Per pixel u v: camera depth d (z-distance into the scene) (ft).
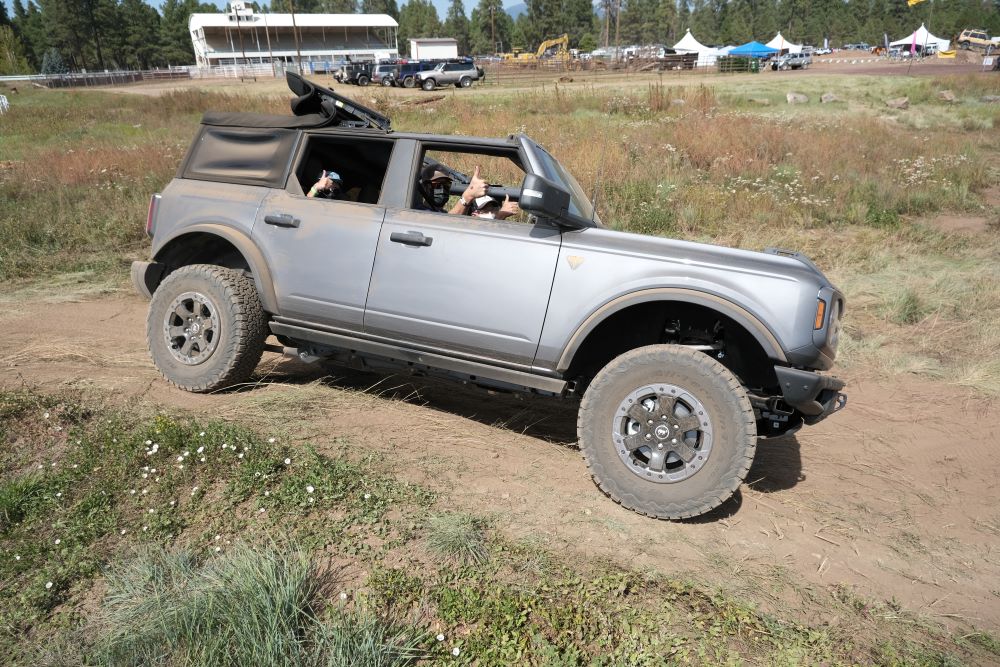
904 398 17.22
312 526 10.13
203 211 14.70
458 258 12.41
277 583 8.54
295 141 14.48
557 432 14.58
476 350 12.52
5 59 259.19
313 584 8.83
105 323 20.26
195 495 10.62
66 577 8.95
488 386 13.05
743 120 56.34
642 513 11.35
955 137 56.49
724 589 9.59
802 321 10.68
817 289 10.79
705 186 37.40
